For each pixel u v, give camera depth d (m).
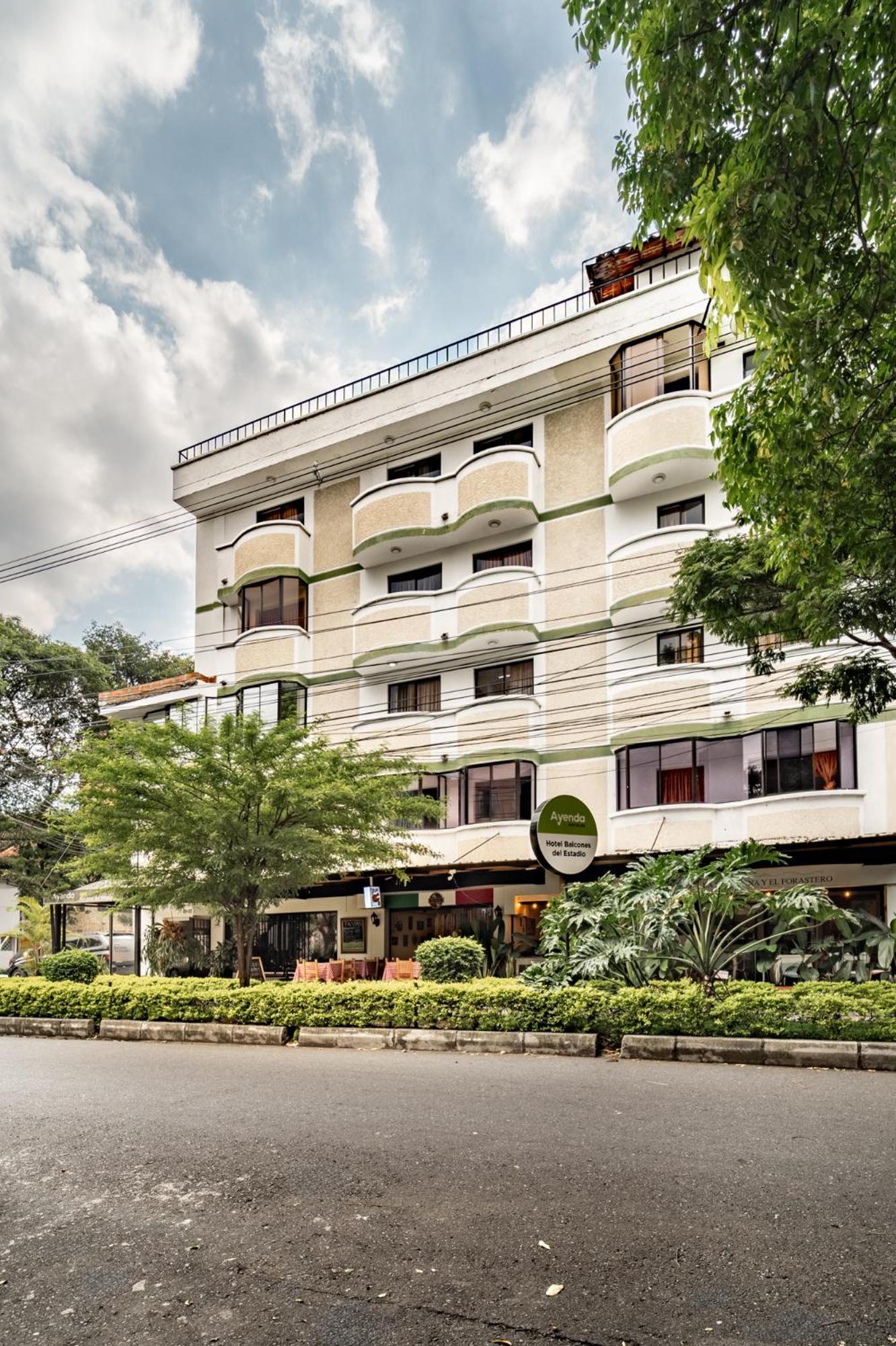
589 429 20.88
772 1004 9.46
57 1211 4.76
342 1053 10.63
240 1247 4.17
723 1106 6.77
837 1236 4.08
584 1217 4.39
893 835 15.12
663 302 19.64
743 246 4.84
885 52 4.27
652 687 18.84
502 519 21.16
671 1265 3.83
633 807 18.77
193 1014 13.14
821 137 4.56
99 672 33.00
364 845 14.98
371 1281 3.77
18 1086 8.59
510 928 20.31
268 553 24.52
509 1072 8.64
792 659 17.20
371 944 22.34
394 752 17.77
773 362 6.52
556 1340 3.25
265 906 15.09
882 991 9.30
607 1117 6.45
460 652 21.67
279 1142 5.94
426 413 22.67
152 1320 3.48
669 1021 9.84
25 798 31.44
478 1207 4.57
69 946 28.78
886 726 16.27
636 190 5.59
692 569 10.35
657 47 4.67
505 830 19.86
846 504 6.92
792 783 17.09
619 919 11.13
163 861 14.24
